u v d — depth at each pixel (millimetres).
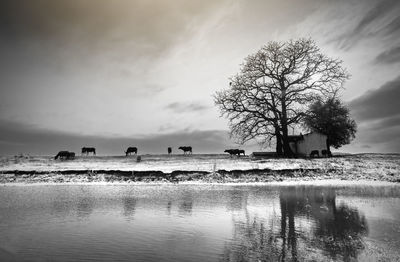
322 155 53781
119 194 22766
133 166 41312
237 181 31859
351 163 40344
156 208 16484
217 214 14680
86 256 8469
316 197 20312
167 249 9102
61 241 10062
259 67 55750
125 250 9016
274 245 9422
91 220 13383
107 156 57375
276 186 28156
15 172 35938
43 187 28547
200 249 9086
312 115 53656
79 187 28500
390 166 38344
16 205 17656
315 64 54625
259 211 15367
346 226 11750
